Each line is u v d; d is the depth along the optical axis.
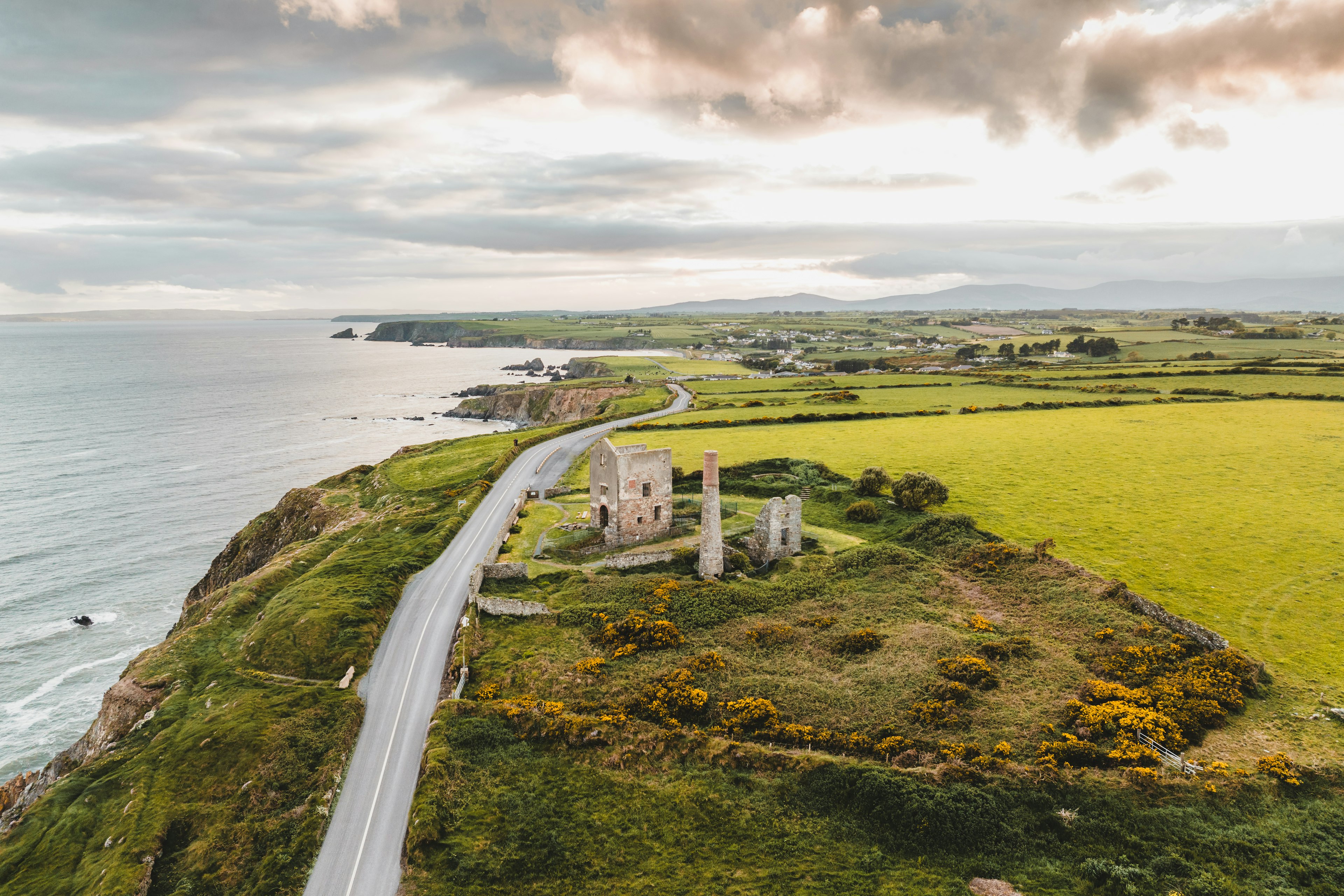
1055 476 96.88
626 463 80.50
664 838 42.91
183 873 43.50
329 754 50.97
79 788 52.31
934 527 79.81
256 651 64.94
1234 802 39.47
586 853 42.12
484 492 104.38
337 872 41.91
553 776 47.91
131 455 182.38
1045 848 39.22
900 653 56.81
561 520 91.31
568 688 56.03
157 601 103.44
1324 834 37.00
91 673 85.31
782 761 46.78
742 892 38.75
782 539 78.44
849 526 86.44
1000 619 62.53
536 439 136.62
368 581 74.88
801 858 40.72
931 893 37.47
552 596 70.50
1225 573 65.81
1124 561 69.12
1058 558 70.12
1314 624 56.41
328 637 64.81
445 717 52.88
